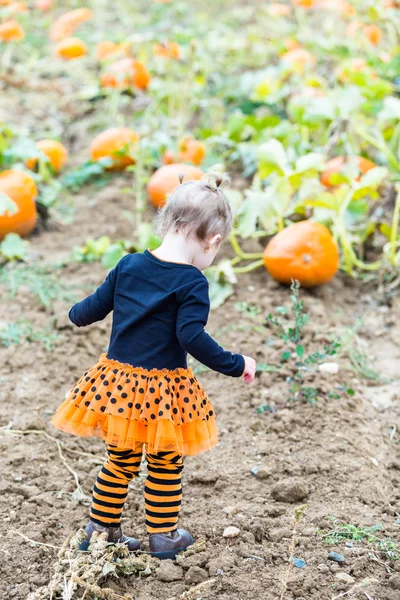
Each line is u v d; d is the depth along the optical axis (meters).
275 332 4.90
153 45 8.95
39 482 3.62
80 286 5.32
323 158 5.71
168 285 2.95
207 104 7.68
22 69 9.35
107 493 3.04
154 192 5.98
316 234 5.20
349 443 3.96
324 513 3.44
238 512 3.45
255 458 3.85
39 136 7.68
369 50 8.09
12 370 4.52
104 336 4.90
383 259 5.59
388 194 6.18
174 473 3.05
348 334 4.91
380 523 3.39
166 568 3.05
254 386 4.42
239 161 7.18
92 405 2.92
